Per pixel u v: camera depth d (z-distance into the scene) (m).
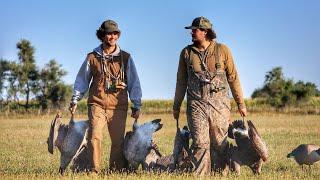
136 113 11.87
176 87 11.66
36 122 45.53
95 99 11.77
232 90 11.57
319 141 23.25
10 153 18.11
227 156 11.42
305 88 78.06
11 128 35.62
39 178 10.69
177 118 11.74
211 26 11.32
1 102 84.38
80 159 11.80
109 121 11.82
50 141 11.85
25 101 87.19
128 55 11.87
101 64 11.75
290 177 11.01
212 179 10.42
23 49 85.44
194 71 11.30
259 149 11.21
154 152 11.76
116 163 11.95
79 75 11.88
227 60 11.38
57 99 85.56
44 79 85.38
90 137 11.62
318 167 13.80
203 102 11.24
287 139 24.25
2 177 10.80
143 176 10.55
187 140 11.60
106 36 11.66
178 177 10.48
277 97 78.31
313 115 56.69
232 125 11.59
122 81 11.83
